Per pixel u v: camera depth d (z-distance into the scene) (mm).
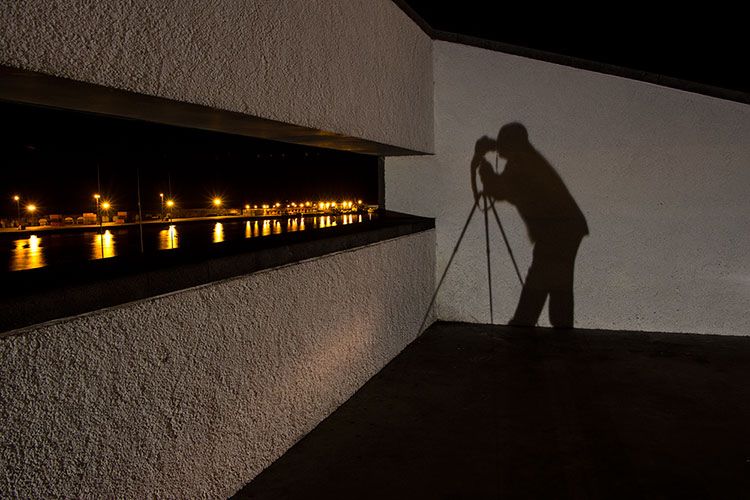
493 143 5324
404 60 4484
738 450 2801
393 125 4223
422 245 5090
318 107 2955
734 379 3836
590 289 5227
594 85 5039
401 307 4535
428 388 3707
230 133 3098
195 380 2121
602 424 3119
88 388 1658
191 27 1992
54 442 1555
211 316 2207
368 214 5004
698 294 4984
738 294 4898
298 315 2881
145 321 1871
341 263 3393
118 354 1765
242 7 2283
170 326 1985
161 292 1959
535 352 4508
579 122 5109
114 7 1675
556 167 5203
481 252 5445
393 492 2416
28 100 1903
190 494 2111
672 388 3674
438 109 5422
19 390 1452
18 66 1395
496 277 5438
